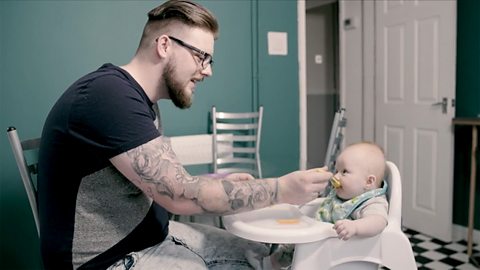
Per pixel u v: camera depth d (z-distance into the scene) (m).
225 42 2.98
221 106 3.01
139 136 0.94
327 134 4.92
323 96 4.92
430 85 2.92
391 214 1.21
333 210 1.33
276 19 3.15
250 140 2.85
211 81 2.95
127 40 2.66
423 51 2.96
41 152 1.03
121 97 0.95
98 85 0.96
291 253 1.20
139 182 0.96
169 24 1.06
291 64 3.24
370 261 1.11
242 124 2.91
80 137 0.96
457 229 2.95
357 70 3.64
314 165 4.83
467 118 2.69
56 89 2.48
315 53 4.85
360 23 3.57
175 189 0.96
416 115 3.04
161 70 1.08
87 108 0.94
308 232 1.03
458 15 2.88
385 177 1.37
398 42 3.18
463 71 2.87
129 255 1.03
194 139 2.72
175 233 1.25
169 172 0.96
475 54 2.79
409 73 3.09
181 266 1.03
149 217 1.10
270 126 3.21
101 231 1.01
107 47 2.61
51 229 1.02
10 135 1.24
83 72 2.55
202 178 1.01
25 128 2.41
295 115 3.29
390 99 3.28
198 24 1.08
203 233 1.27
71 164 0.98
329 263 1.07
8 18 2.33
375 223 1.10
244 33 3.04
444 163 2.84
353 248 1.09
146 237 1.09
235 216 1.15
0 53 2.32
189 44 1.07
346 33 3.75
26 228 2.40
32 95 2.42
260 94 3.14
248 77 3.09
